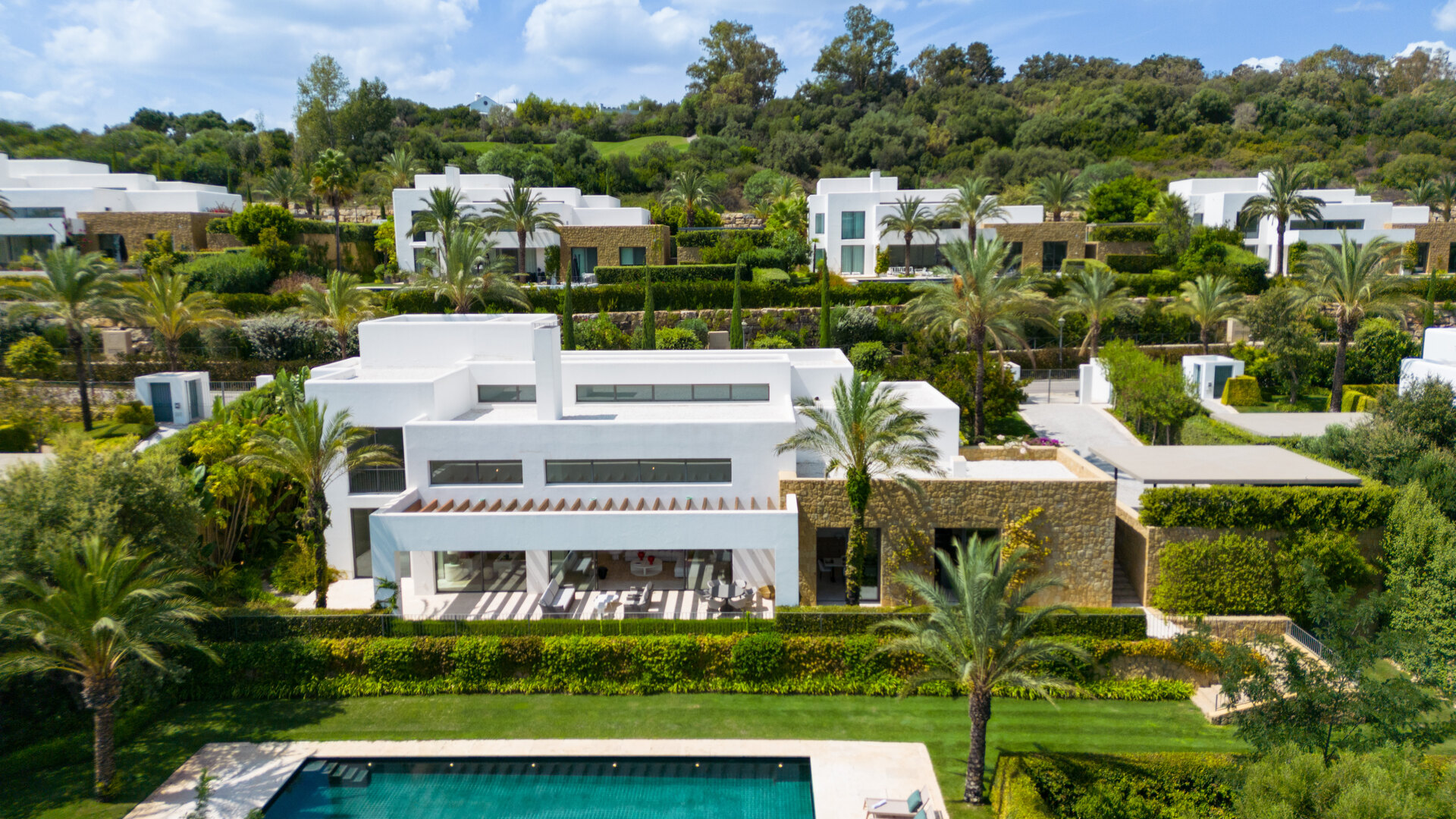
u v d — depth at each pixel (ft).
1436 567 81.20
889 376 156.97
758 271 201.57
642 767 66.90
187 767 66.08
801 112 420.77
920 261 231.30
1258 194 239.71
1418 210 247.91
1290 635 82.28
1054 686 62.28
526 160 301.22
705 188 278.87
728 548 85.87
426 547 85.35
